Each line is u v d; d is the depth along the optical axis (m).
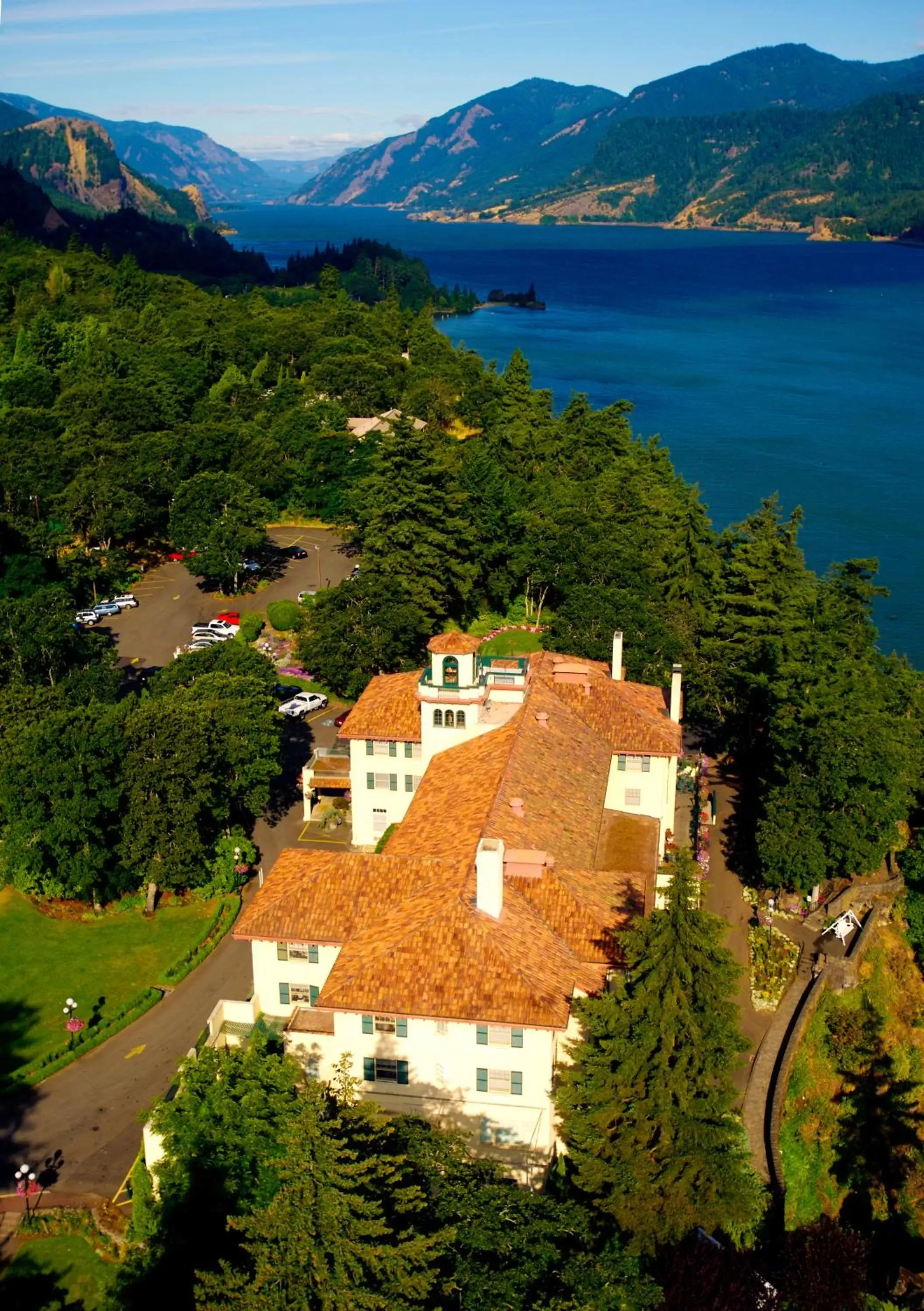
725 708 116.88
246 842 92.62
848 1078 80.94
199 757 86.38
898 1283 69.00
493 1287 46.88
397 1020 60.97
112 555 155.88
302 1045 64.25
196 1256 52.19
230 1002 69.12
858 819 91.19
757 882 96.06
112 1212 62.31
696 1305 51.00
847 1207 75.12
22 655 108.56
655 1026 55.53
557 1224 51.72
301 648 125.12
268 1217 43.75
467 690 86.69
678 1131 55.91
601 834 81.62
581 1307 46.38
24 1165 65.50
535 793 77.62
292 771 109.69
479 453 169.12
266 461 180.75
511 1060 60.69
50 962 82.81
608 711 91.31
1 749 85.94
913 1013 88.56
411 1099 62.53
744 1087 74.94
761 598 119.62
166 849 87.00
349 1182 44.12
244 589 157.75
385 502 140.12
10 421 186.00
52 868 88.50
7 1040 75.12
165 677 104.75
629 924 65.75
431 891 66.44
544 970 61.59
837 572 129.12
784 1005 82.50
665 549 137.00
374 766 92.81
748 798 108.75
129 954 84.06
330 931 66.81
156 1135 60.56
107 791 85.19
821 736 90.88
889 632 163.38
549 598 152.62
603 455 180.12
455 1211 50.62
